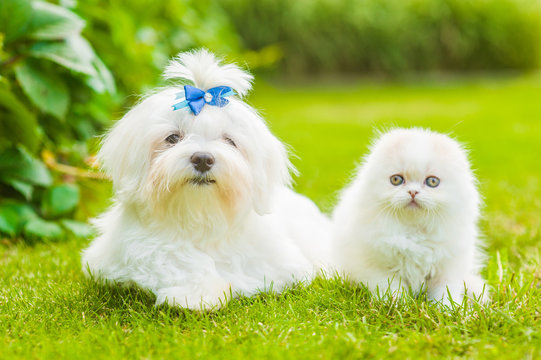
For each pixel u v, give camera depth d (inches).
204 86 112.6
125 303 108.7
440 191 107.4
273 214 124.1
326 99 499.8
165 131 105.6
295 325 97.3
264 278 113.0
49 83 156.3
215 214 107.8
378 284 110.8
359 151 281.3
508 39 676.1
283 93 542.0
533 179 220.1
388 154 111.1
